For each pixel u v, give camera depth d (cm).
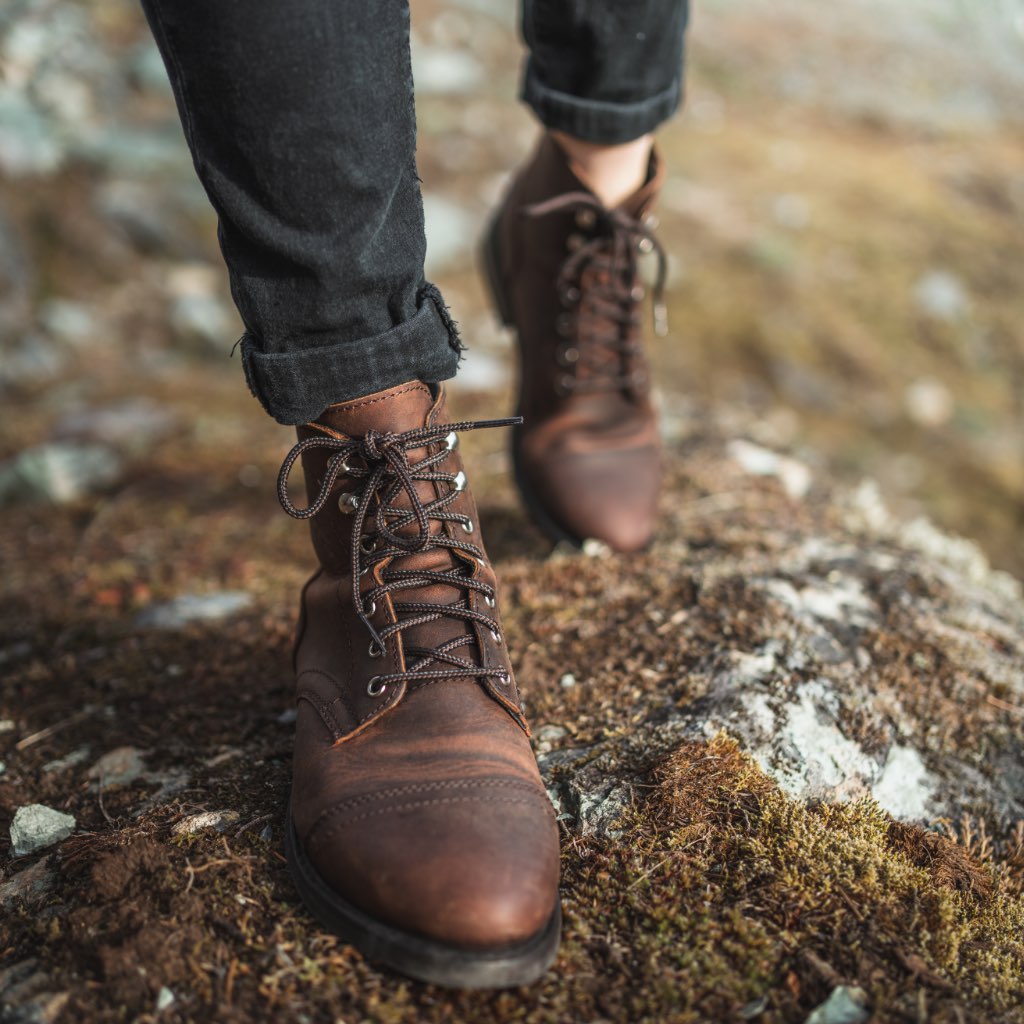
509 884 44
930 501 145
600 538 74
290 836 50
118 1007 45
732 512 85
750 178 212
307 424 51
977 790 58
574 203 68
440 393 52
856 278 185
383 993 45
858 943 48
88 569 85
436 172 193
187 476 104
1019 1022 45
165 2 44
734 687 61
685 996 46
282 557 85
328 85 45
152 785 58
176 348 147
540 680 64
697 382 156
